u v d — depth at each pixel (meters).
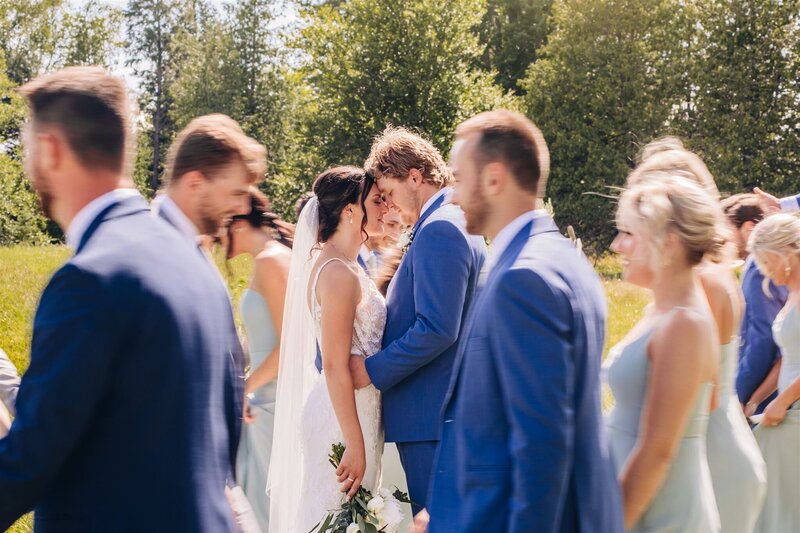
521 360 2.09
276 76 43.66
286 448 3.82
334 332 3.38
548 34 40.38
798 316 4.00
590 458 2.14
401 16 33.50
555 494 2.05
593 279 2.28
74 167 1.96
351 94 33.69
